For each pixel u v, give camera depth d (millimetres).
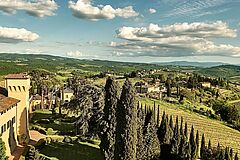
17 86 75250
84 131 79625
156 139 62844
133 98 52969
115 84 61875
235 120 154875
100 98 78688
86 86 88000
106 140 60031
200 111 156625
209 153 71438
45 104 143250
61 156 66188
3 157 55875
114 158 54750
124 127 52719
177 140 69438
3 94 77000
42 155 65625
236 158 69375
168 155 68875
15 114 73750
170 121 78188
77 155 67562
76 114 104625
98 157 66875
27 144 74125
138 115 66375
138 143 59500
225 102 188750
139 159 59594
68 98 159750
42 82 165625
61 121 103312
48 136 83500
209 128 125438
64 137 78750
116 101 61031
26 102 76250
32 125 95625
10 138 67750
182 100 177250
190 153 69250
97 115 77375
